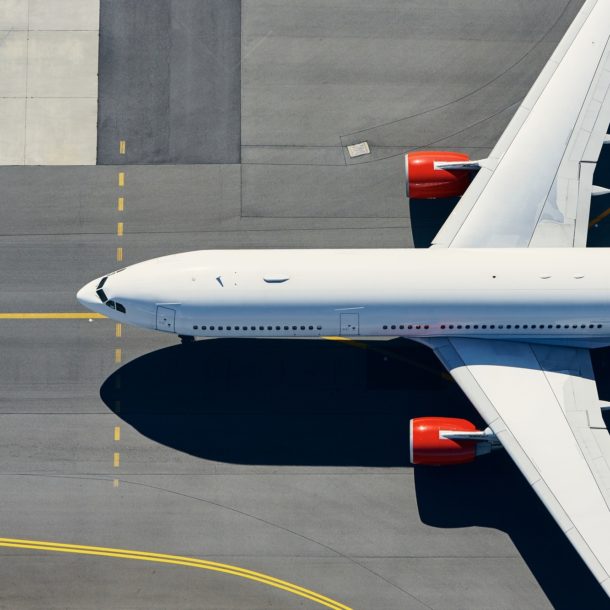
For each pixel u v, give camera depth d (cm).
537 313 4534
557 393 4572
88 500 5041
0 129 5462
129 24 5541
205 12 5547
